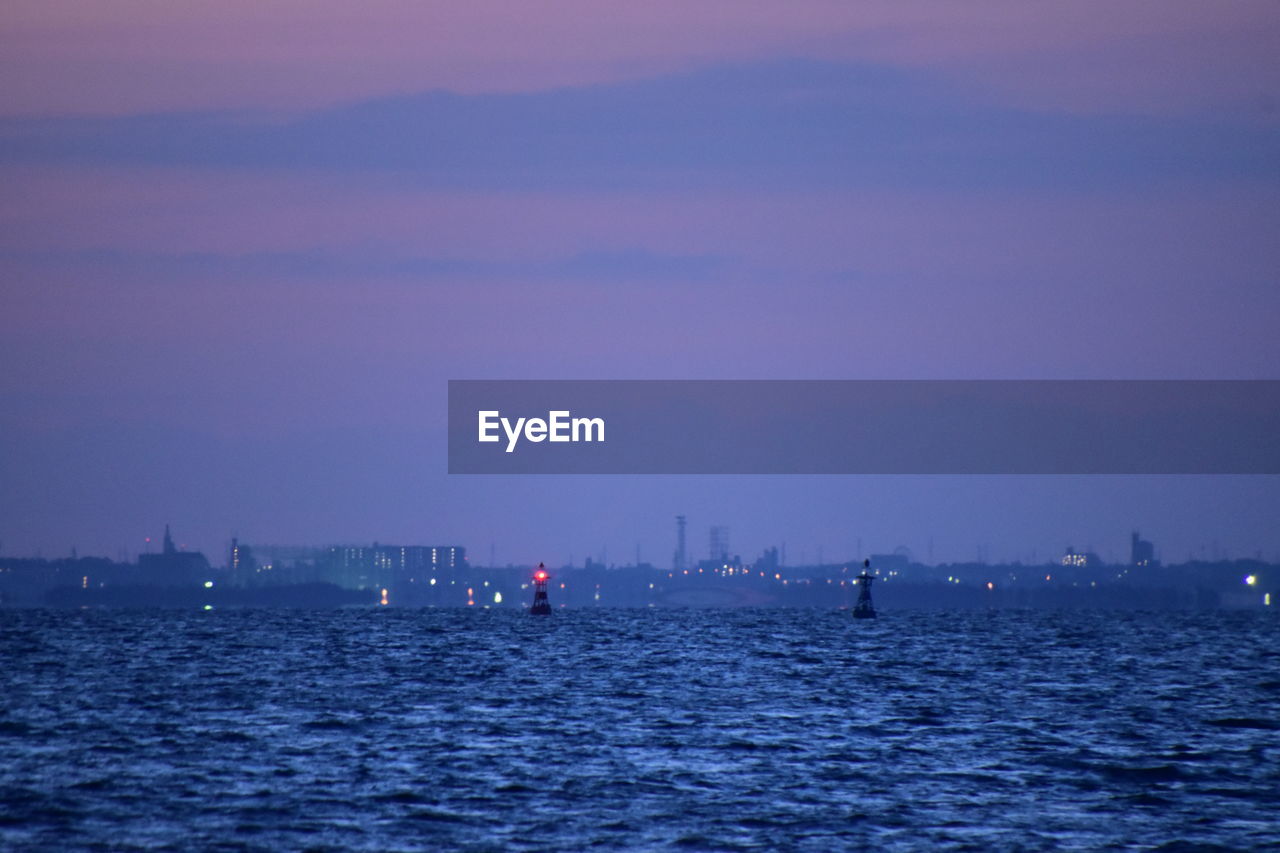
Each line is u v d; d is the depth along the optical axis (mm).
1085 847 182375
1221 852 181125
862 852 178500
